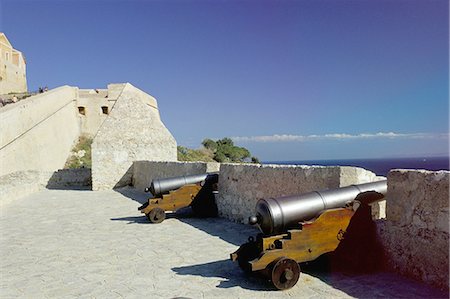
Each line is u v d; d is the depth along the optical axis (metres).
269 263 3.88
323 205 4.31
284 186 6.26
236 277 4.27
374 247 4.46
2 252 5.67
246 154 46.19
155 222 7.79
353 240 4.33
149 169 14.22
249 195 7.31
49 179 17.80
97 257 5.27
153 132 16.83
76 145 30.28
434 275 3.81
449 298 3.49
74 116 31.59
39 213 9.59
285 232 4.20
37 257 5.36
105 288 4.05
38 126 21.38
